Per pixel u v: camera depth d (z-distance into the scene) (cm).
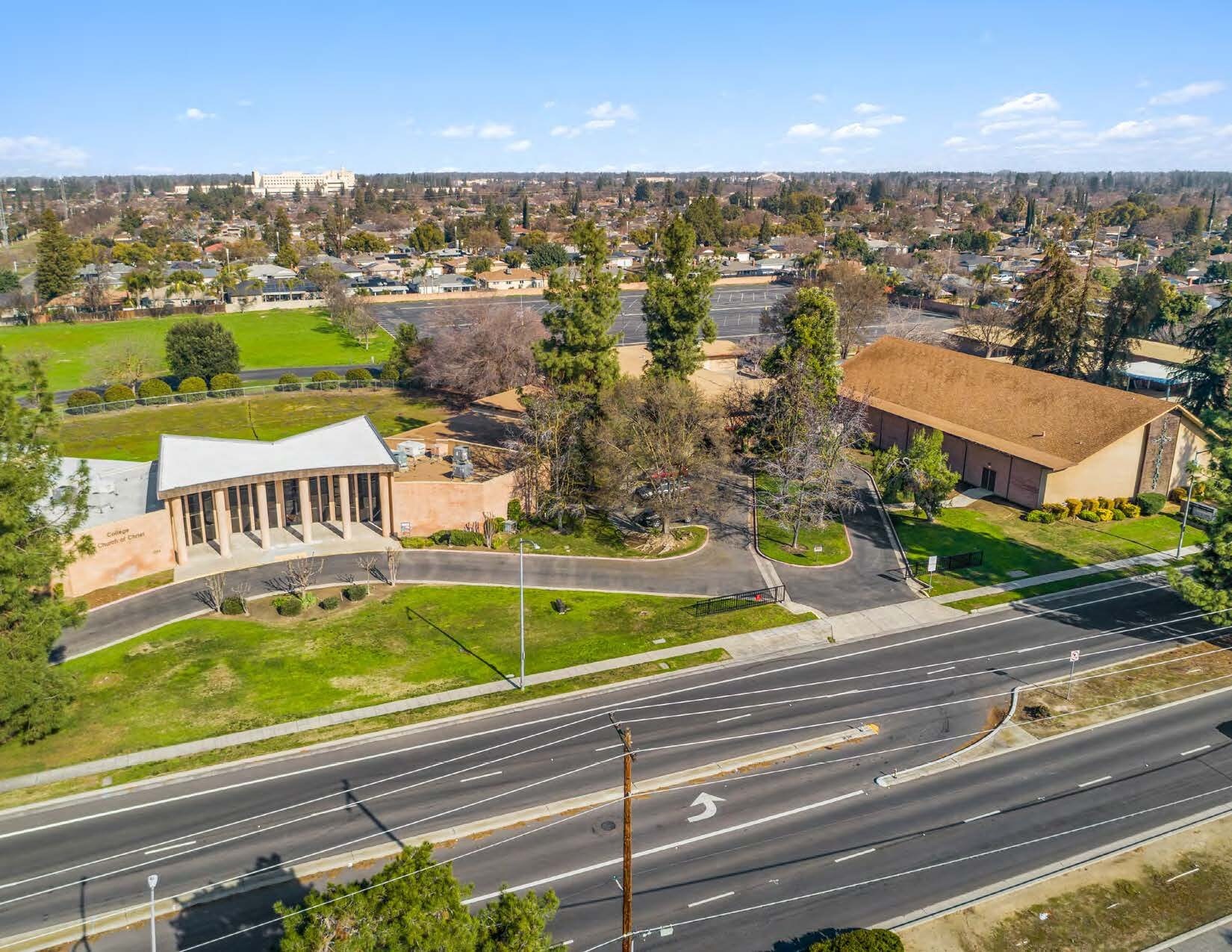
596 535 6188
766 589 5416
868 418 8300
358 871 3100
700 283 7275
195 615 5000
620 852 3209
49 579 3872
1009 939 2836
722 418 6631
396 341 10906
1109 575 5672
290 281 18125
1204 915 2944
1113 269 17138
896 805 3491
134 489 6106
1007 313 11731
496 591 5347
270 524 6322
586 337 6519
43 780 3584
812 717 4106
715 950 2762
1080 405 7006
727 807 3466
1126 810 3469
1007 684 4403
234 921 2873
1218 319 8625
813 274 18175
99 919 2869
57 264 15975
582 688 4316
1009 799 3534
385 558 5794
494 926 2169
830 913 2923
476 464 7050
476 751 3806
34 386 3828
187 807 3431
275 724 3981
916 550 6025
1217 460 4794
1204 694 4316
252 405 9781
